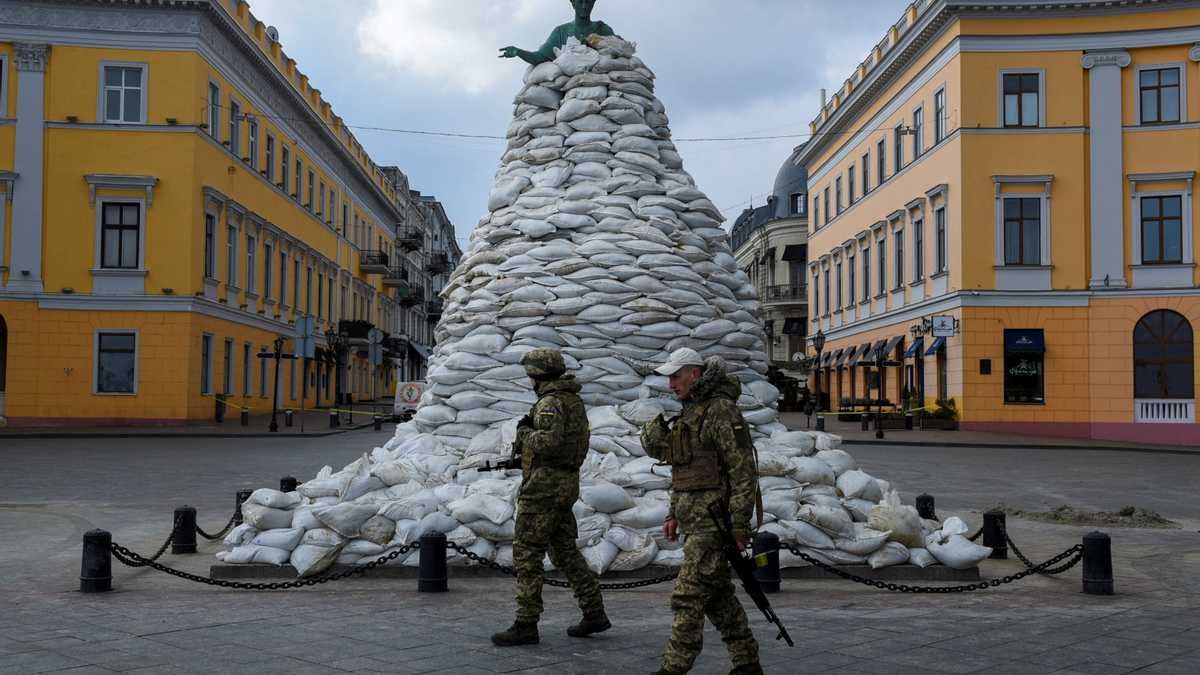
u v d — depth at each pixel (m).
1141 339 33.31
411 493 8.66
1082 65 33.81
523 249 10.28
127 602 7.58
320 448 26.02
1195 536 11.88
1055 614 7.38
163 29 34.09
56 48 33.66
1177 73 33.28
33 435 29.12
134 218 34.09
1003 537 9.84
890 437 31.00
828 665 5.95
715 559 5.39
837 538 8.51
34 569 9.06
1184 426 32.62
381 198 68.50
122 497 14.99
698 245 10.51
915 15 37.56
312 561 8.18
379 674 5.66
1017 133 34.06
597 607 6.57
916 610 7.48
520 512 6.41
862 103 45.47
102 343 33.78
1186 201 33.06
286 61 45.62
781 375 54.88
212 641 6.38
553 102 11.20
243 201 39.78
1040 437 32.53
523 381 9.73
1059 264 33.81
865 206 45.41
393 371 73.88
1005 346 33.91
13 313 33.22
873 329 44.19
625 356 9.67
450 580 8.27
